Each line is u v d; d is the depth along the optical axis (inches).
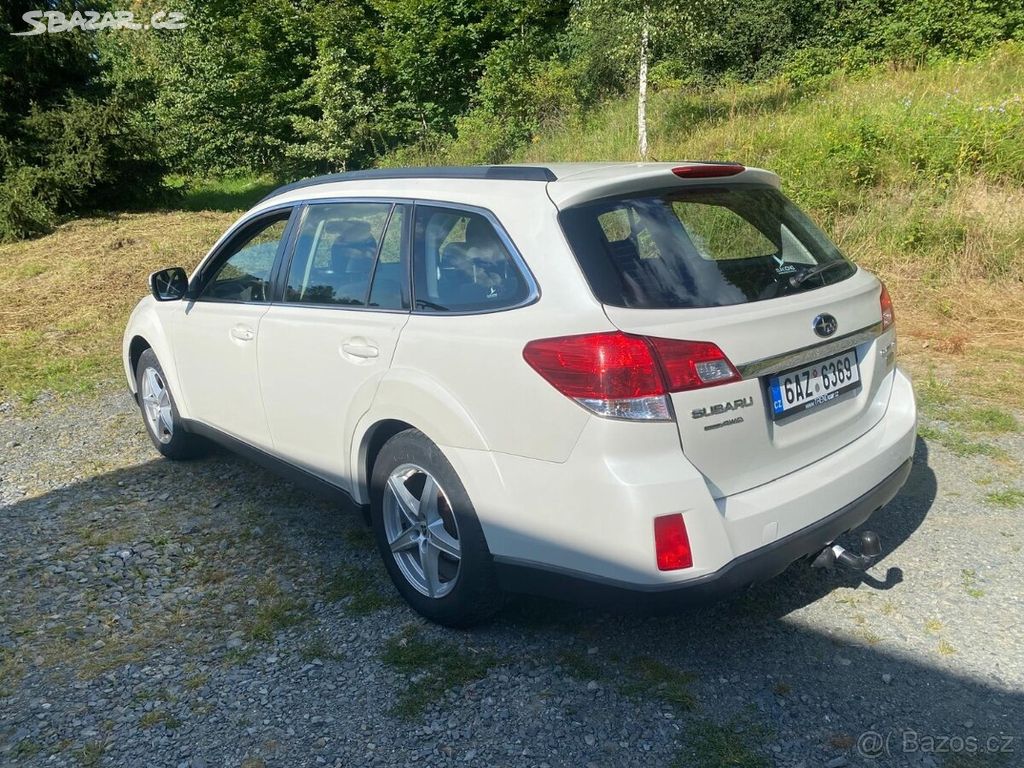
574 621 127.0
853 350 122.7
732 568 99.9
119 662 124.1
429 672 116.7
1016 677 109.5
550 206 110.2
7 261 470.0
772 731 101.9
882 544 145.1
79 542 164.1
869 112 420.2
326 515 171.0
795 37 684.7
